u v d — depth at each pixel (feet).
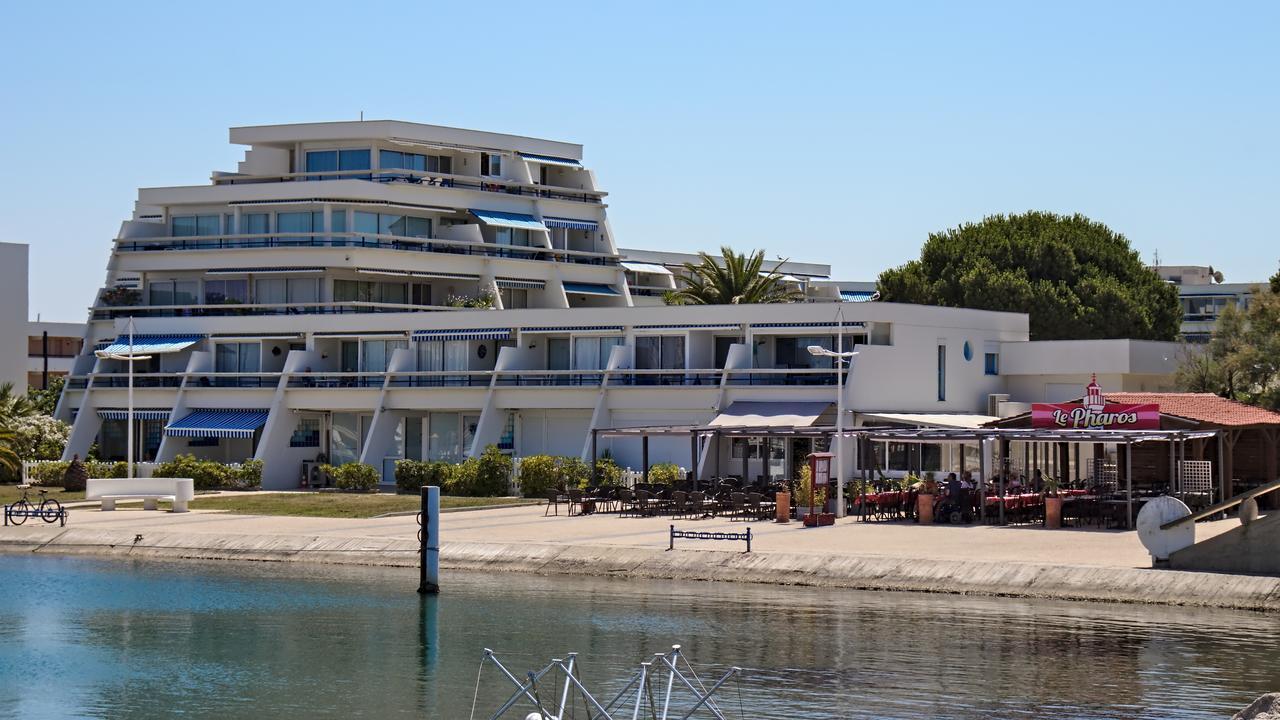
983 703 101.24
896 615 130.82
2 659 120.78
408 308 295.89
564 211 329.52
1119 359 248.93
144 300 306.14
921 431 185.98
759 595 142.72
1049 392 256.32
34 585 155.84
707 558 155.02
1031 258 341.21
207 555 177.68
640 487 204.13
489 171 323.37
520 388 255.70
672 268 393.29
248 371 285.02
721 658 115.14
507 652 119.65
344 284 297.94
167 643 126.11
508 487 237.86
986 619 128.67
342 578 159.02
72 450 287.69
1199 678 106.93
